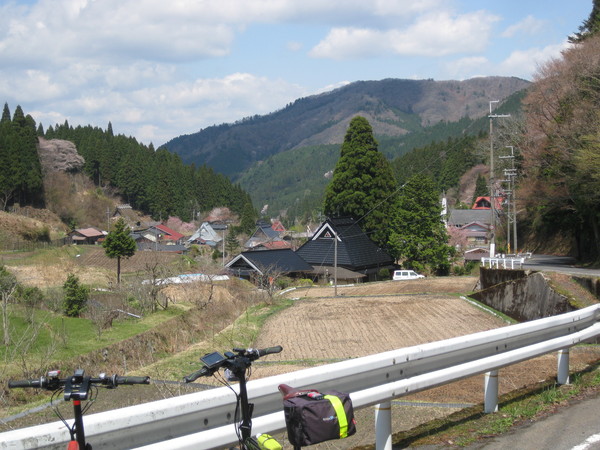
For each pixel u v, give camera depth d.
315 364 11.51
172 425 3.16
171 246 67.50
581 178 25.47
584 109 25.80
